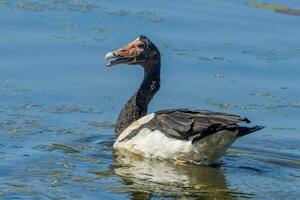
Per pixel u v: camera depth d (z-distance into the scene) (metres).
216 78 19.08
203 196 12.73
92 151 14.69
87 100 17.38
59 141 15.06
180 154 14.23
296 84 18.97
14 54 19.36
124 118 15.66
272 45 21.12
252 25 22.34
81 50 19.75
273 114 17.27
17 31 20.67
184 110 14.54
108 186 12.88
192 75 19.17
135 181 13.20
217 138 13.89
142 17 22.23
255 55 20.39
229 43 21.02
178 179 13.47
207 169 14.10
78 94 17.64
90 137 15.47
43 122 15.99
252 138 15.98
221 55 20.25
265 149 15.37
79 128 15.89
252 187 13.25
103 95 17.72
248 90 18.50
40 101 17.09
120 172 13.62
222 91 18.36
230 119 13.61
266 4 24.06
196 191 12.96
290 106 17.72
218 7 23.56
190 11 23.03
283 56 20.41
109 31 21.02
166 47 20.50
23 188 12.49
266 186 13.30
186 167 14.16
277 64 19.94
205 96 18.08
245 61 19.97
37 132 15.41
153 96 16.25
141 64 16.08
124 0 23.70
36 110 16.61
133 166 14.01
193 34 21.42
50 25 21.16
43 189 12.51
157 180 13.34
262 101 17.94
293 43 21.33
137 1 23.67
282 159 14.85
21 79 18.20
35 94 17.42
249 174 13.95
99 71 18.92
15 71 18.53
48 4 22.77
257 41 21.31
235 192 12.98
